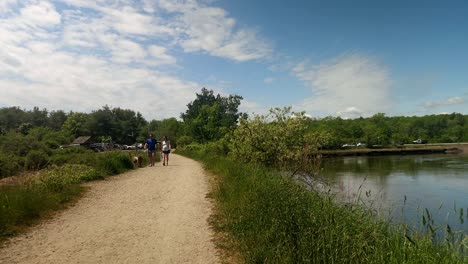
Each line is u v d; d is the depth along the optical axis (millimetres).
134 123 111750
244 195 7656
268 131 13945
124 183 12109
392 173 26219
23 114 114250
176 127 77625
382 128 77312
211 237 5832
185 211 7691
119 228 6398
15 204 6836
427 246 4160
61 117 118688
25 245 5434
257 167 11430
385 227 5156
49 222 6820
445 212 11086
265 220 5711
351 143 66125
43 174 11164
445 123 107062
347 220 5008
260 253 4711
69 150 36219
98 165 14828
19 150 38562
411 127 101812
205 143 37875
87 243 5535
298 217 5059
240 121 14508
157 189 10695
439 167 31625
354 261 3965
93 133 100250
